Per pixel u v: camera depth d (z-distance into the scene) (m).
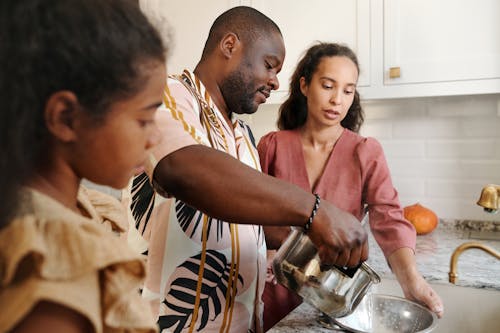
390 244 1.20
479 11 1.51
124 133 0.41
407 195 1.95
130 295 0.42
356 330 0.85
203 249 0.88
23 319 0.35
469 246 1.12
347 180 1.34
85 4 0.38
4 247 0.36
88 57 0.37
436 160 1.89
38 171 0.41
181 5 1.89
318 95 1.33
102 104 0.39
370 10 1.64
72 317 0.37
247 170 0.65
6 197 0.37
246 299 0.96
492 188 1.02
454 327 1.29
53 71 0.36
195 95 0.90
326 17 1.70
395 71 1.61
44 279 0.35
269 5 1.78
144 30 0.41
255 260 0.98
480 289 1.27
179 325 0.87
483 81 1.53
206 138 0.81
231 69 0.94
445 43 1.56
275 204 0.64
